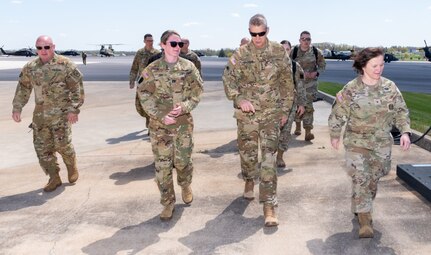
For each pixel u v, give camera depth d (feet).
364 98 12.19
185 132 14.64
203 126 32.55
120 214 15.40
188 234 13.55
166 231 13.82
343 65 173.17
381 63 11.81
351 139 12.70
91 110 42.80
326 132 28.78
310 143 25.61
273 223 13.75
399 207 15.16
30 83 17.47
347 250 12.13
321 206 15.55
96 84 77.30
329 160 21.65
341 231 13.39
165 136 14.26
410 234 13.03
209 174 19.98
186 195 16.01
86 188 18.45
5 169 21.88
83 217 15.23
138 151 25.03
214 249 12.44
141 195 17.38
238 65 14.33
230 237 13.23
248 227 13.93
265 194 13.96
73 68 17.40
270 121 14.28
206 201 16.43
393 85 12.34
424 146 23.56
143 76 14.03
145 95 13.98
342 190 17.17
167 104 14.12
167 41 13.78
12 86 74.02
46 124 17.51
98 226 14.39
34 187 18.81
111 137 29.32
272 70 14.15
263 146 14.20
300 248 12.34
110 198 17.12
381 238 12.81
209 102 47.50
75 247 12.87
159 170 14.42
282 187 17.74
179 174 15.48
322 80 80.28
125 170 21.13
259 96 14.26
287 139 20.16
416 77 94.99
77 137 29.43
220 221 14.48
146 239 13.26
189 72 14.25
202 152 24.17
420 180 16.47
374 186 13.05
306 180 18.56
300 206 15.60
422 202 15.61
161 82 13.98
